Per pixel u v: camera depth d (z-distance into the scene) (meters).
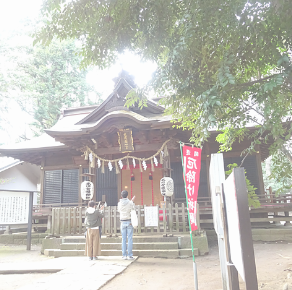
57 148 13.73
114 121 11.52
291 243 9.59
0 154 14.23
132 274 6.12
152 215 9.17
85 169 14.37
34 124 25.98
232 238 2.97
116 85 12.33
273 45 3.72
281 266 6.05
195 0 3.81
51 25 4.97
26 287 5.18
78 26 4.96
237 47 3.94
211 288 4.88
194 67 4.20
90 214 7.78
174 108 4.96
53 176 14.72
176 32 4.32
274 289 4.46
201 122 3.67
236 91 4.39
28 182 18.05
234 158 12.70
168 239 8.43
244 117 4.52
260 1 3.44
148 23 4.53
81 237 9.27
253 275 2.22
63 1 4.62
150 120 11.09
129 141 11.72
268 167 25.56
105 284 5.35
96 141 12.27
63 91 26.50
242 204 2.38
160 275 5.97
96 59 5.14
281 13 3.33
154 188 13.49
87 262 7.32
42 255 9.21
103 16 4.87
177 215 9.17
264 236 10.33
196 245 8.23
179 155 13.26
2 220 10.49
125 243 7.68
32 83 23.81
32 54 23.81
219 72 3.35
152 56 4.93
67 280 5.57
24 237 12.86
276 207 10.89
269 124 3.86
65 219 9.97
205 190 12.72
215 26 3.89
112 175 13.78
